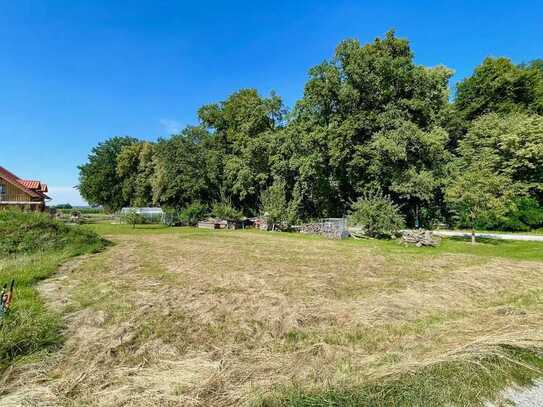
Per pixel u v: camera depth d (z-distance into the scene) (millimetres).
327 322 5254
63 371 3607
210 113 40656
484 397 2857
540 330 4535
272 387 3145
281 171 31438
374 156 24219
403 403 2736
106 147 59250
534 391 2973
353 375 3355
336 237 20344
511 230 22531
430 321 5246
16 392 3156
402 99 24688
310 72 27078
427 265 10500
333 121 26250
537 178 22469
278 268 10031
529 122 22688
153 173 48906
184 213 35312
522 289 7270
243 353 4086
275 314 5574
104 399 3004
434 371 3270
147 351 4133
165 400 2961
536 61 32531
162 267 10109
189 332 4816
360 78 25188
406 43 25109
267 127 36000
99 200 58031
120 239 19328
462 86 32250
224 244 16844
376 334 4715
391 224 19703
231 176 34875
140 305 6078
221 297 6695
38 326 4512
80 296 6602
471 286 7531
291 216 27141
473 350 3787
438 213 27406
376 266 10375
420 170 23812
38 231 12836
